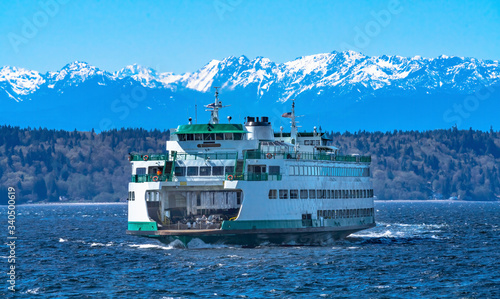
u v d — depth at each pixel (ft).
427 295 501.15
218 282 540.11
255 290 512.63
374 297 493.36
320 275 571.69
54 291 518.37
